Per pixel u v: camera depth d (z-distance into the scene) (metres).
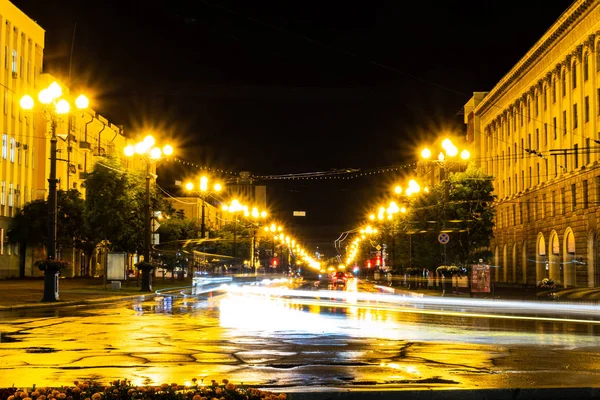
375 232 97.25
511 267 83.62
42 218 64.38
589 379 11.12
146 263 46.66
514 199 81.56
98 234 55.06
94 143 81.19
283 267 161.50
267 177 72.12
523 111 78.94
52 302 32.03
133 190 54.81
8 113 62.97
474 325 22.72
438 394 9.52
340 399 9.30
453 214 56.59
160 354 14.20
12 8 63.25
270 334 18.59
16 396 7.64
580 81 61.00
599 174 56.72
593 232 58.00
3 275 63.28
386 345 16.08
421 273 68.81
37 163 69.94
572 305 37.28
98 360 13.23
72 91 75.50
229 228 98.94
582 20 59.50
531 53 71.88
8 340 16.78
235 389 8.15
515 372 11.93
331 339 17.36
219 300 40.16
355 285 87.38
